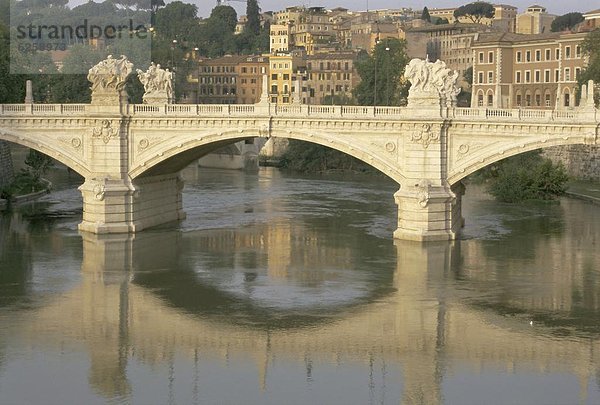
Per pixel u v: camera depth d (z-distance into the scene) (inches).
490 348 4205.2
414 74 6131.9
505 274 5477.4
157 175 7003.0
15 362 4010.8
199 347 4229.8
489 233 6806.1
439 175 6186.0
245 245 6358.3
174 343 4276.6
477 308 4785.9
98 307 4798.2
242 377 3885.3
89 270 5556.1
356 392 3730.3
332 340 4320.9
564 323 4542.3
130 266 5684.1
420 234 6264.8
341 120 6220.5
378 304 4864.7
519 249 6195.9
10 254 5949.8
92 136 6461.6
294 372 3939.5
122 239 6451.8
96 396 3673.7
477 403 3622.0
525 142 6003.9
